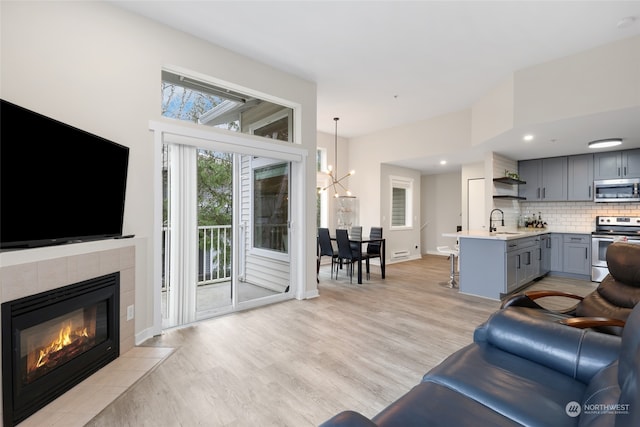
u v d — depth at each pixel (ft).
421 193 29.37
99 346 7.41
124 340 8.27
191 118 10.89
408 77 13.91
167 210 10.45
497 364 4.72
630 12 9.20
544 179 19.69
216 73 10.95
